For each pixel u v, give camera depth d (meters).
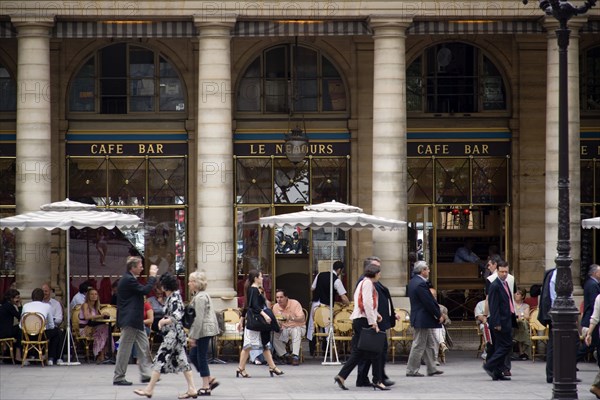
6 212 35.56
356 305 23.42
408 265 35.72
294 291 36.03
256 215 35.88
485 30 32.31
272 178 35.84
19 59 30.97
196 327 22.39
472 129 36.16
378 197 31.38
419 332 25.86
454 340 35.38
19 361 29.25
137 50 35.81
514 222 36.12
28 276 30.80
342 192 36.00
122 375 24.33
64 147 35.44
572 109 31.52
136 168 35.66
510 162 36.25
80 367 28.19
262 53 36.03
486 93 36.34
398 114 31.41
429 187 36.16
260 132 35.88
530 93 36.12
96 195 35.56
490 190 36.22
